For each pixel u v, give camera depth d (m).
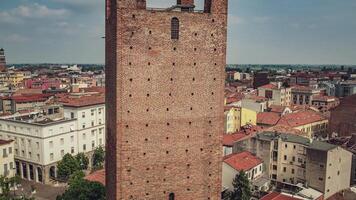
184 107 38.59
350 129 148.62
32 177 113.19
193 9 39.56
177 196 39.94
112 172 40.47
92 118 127.44
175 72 37.69
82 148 123.75
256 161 97.38
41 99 178.12
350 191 91.94
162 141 38.47
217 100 39.69
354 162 103.38
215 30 38.25
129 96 36.72
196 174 40.19
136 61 36.31
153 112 37.72
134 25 35.66
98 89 183.88
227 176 90.88
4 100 171.00
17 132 113.50
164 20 36.41
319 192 87.81
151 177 38.81
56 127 112.62
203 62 38.41
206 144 40.06
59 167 107.62
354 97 148.25
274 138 99.38
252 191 91.81
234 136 117.06
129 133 37.34
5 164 104.88
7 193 84.00
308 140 97.06
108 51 39.88
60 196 71.88
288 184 96.62
